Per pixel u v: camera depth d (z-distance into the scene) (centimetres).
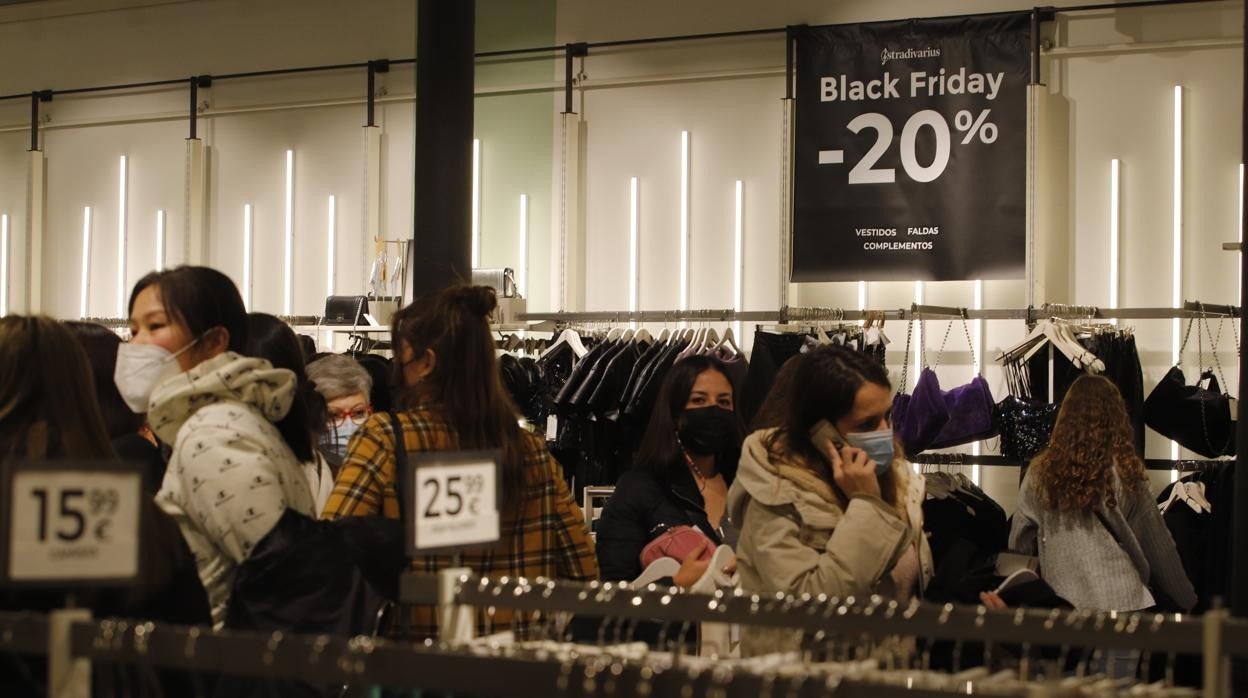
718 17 742
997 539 454
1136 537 444
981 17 675
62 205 895
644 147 754
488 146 791
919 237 679
